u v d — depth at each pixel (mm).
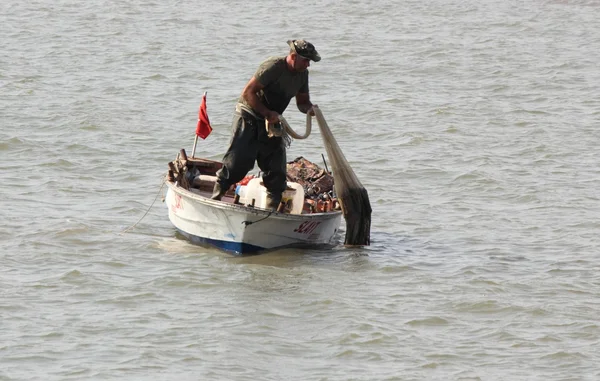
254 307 49188
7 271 53281
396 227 65188
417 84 120875
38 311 47875
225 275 53812
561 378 42250
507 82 122500
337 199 61719
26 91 108062
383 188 74875
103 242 59000
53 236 59594
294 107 105125
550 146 88875
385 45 149875
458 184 76312
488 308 49969
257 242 57312
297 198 59375
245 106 56594
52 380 40750
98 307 48719
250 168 57375
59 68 124438
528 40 158250
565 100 111938
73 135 88812
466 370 42875
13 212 64812
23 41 145000
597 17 183375
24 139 85625
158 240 60062
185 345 44438
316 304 49812
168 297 50344
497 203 71438
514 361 43781
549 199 72125
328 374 42062
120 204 68125
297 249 58781
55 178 74375
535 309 49781
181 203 59688
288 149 87750
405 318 48375
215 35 157500
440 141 90812
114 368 41938
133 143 87250
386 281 53719
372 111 103938
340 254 58562
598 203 71312
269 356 43656
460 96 113500
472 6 195000
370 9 189375
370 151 86875
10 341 44312
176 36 155250
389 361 43531
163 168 79312
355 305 49781
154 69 126188
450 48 147750
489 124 98688
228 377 41406
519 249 60406
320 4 194625
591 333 46938
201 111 63250
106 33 155375
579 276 55219
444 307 50000
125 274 53594
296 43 54938
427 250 59906
